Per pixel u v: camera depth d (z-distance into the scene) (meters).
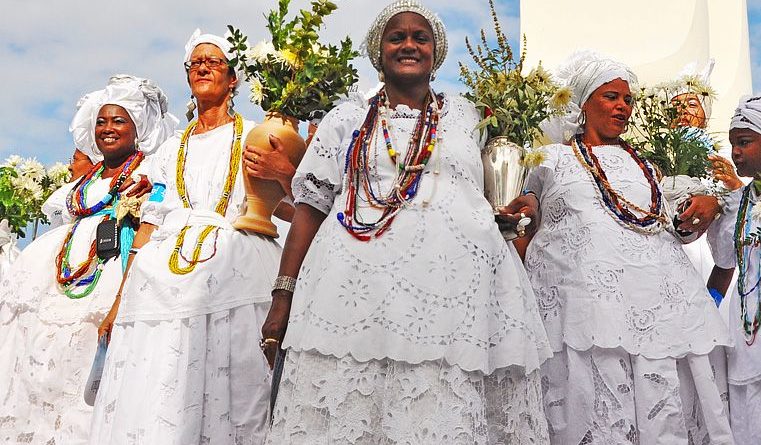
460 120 4.79
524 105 4.97
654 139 6.22
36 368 6.37
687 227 5.76
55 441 6.26
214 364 5.34
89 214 6.78
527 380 4.51
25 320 6.56
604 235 5.49
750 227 5.99
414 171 4.54
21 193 8.20
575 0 10.36
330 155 4.74
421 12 4.84
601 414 5.31
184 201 5.81
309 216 4.79
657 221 5.57
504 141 4.85
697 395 5.46
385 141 4.61
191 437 5.19
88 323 6.37
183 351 5.28
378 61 4.92
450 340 4.30
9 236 8.12
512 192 4.79
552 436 5.41
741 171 6.22
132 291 5.44
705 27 10.52
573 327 5.40
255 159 5.44
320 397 4.31
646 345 5.35
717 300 6.36
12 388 6.46
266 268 5.57
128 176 6.85
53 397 6.34
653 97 6.51
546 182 5.73
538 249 5.68
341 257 4.44
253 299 5.48
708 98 6.68
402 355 4.26
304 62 5.43
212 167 5.87
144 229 5.96
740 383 5.75
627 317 5.38
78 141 7.53
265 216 5.64
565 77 6.05
